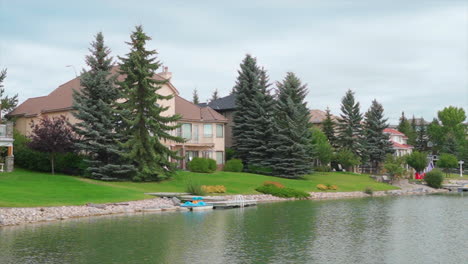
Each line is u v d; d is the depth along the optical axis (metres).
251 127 66.88
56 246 22.53
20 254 20.81
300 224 31.34
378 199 52.72
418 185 73.38
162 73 62.34
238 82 69.88
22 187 36.03
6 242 23.16
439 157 108.19
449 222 33.22
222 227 29.45
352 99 83.62
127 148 46.97
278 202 46.94
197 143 64.75
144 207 36.38
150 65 46.88
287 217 34.81
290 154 63.97
